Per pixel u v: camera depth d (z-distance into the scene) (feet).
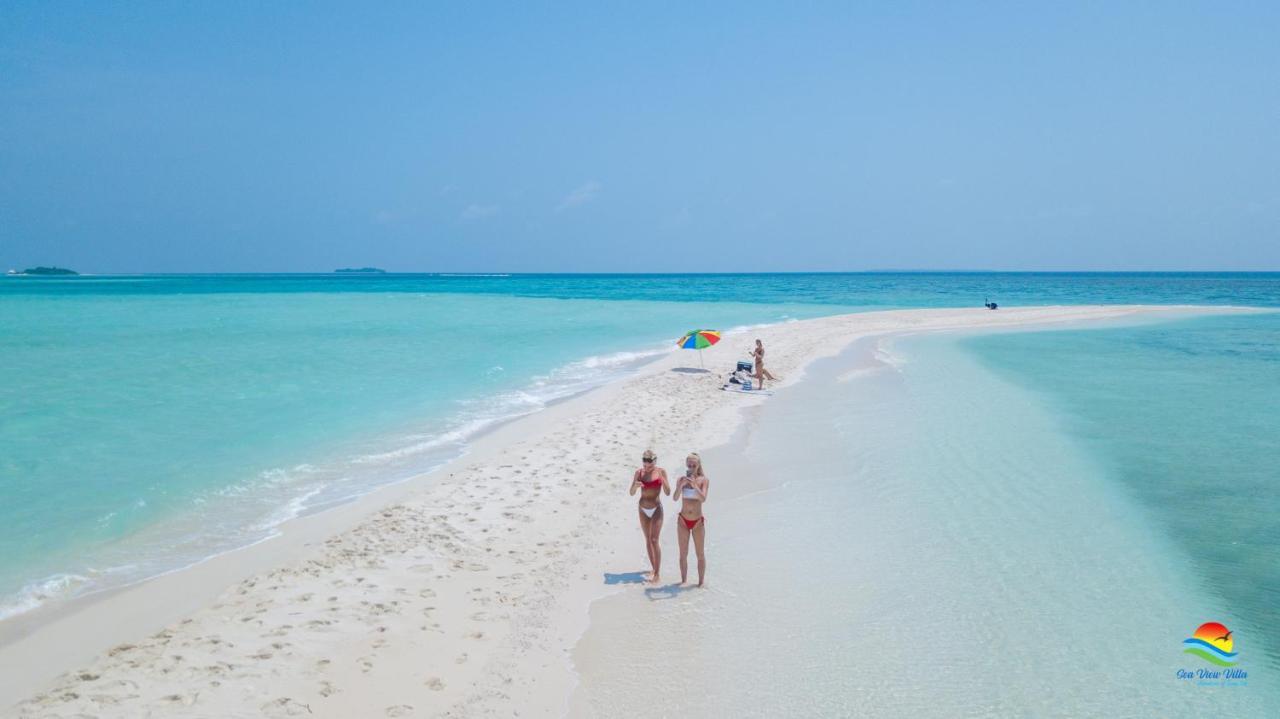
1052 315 159.02
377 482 38.70
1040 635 23.53
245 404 55.52
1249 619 24.64
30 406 52.90
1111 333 124.16
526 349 91.97
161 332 103.35
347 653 21.62
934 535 32.01
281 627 22.93
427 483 38.09
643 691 20.40
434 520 32.73
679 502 36.58
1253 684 20.81
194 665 20.65
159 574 27.30
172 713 18.37
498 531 31.91
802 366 81.56
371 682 20.20
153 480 37.83
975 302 223.51
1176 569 28.50
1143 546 30.73
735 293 290.76
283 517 33.55
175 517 33.14
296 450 44.24
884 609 25.27
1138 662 21.95
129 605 24.84
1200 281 551.18
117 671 20.30
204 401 56.03
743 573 28.22
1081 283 489.67
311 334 103.71
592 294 268.62
